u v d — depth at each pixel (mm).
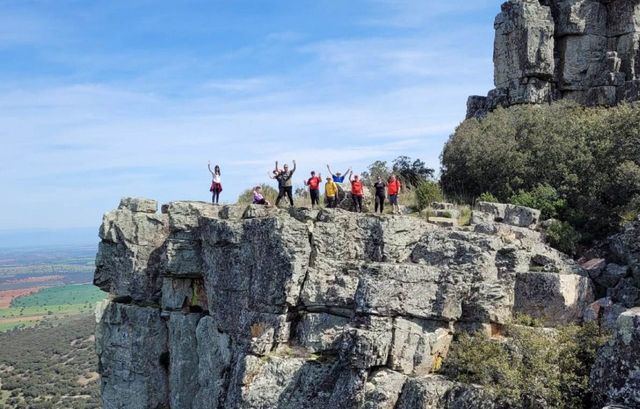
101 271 37406
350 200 34500
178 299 33750
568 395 20672
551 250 27000
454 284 23406
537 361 21094
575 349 21594
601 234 29531
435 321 23359
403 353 22656
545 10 39531
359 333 22250
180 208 33531
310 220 27984
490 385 21266
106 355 35969
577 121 34312
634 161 30297
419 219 28078
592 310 24375
